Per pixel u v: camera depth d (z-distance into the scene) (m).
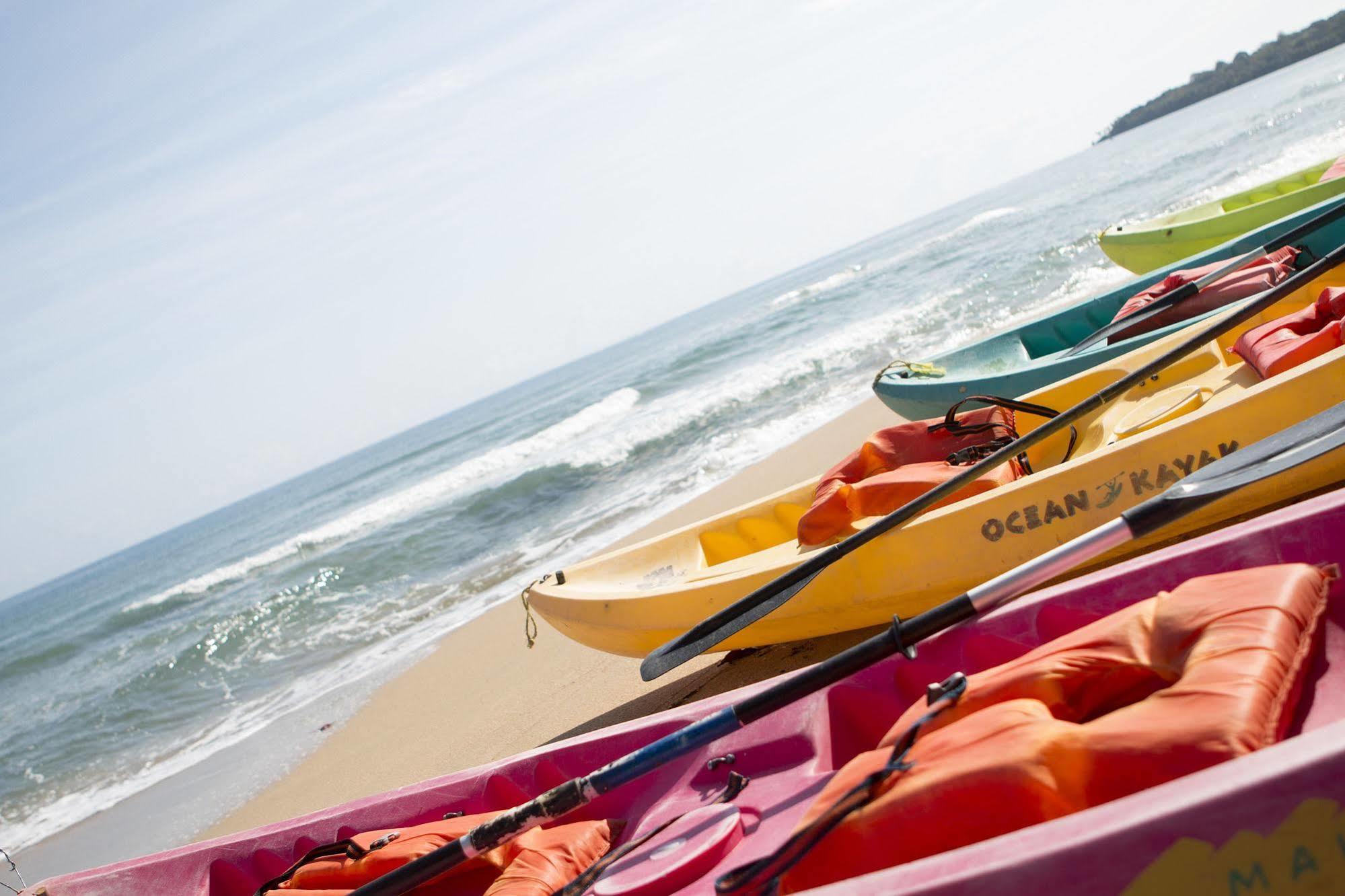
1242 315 4.26
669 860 2.62
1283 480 4.07
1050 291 17.70
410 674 8.87
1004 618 2.96
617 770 2.88
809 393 16.95
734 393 19.84
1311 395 3.98
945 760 2.17
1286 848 1.59
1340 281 5.73
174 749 9.84
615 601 5.41
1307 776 1.58
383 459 63.53
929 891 1.79
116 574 67.81
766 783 2.97
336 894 3.33
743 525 5.98
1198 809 1.63
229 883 4.00
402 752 6.81
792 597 4.14
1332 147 22.00
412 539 17.12
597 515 13.29
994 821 2.05
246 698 11.02
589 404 34.94
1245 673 1.95
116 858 7.06
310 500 54.38
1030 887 1.71
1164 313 6.59
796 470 10.45
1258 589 2.20
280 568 23.98
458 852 2.96
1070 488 4.25
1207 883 1.62
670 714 3.45
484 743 6.33
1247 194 11.70
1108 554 4.42
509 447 26.95
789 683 2.82
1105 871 1.67
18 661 24.09
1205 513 4.21
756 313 52.53
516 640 8.55
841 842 2.25
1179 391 4.95
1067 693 2.32
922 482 4.88
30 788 10.48
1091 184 42.41
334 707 8.86
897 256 50.72
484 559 13.52
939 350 16.06
